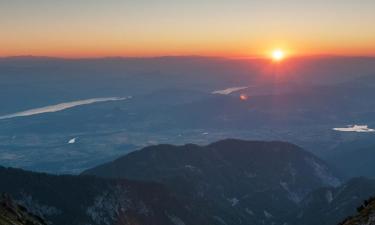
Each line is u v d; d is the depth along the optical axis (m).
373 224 84.62
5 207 103.62
